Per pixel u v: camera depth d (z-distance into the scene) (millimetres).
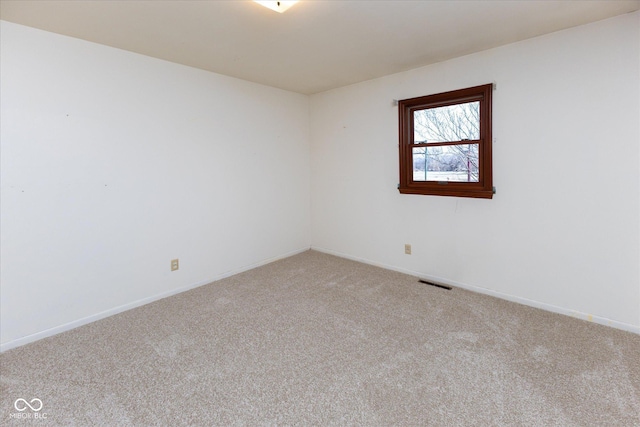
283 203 4238
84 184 2557
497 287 2973
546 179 2617
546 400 1669
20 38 2219
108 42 2549
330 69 3295
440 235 3324
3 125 2178
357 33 2418
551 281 2664
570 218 2533
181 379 1887
